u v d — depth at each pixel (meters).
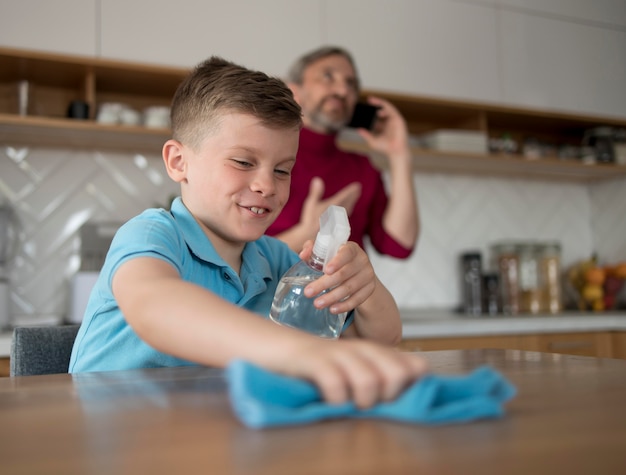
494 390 0.41
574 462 0.29
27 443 0.33
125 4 2.21
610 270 2.97
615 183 3.15
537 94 2.89
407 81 2.63
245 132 0.83
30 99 2.10
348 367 0.40
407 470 0.28
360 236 2.21
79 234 2.23
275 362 0.45
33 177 2.28
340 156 2.23
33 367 0.96
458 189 2.97
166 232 0.80
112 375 0.60
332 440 0.33
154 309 0.55
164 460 0.30
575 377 0.55
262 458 0.30
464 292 2.81
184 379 0.55
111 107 2.15
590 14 3.06
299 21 2.46
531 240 3.11
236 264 0.96
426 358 0.73
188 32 2.28
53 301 2.27
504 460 0.29
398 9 2.64
